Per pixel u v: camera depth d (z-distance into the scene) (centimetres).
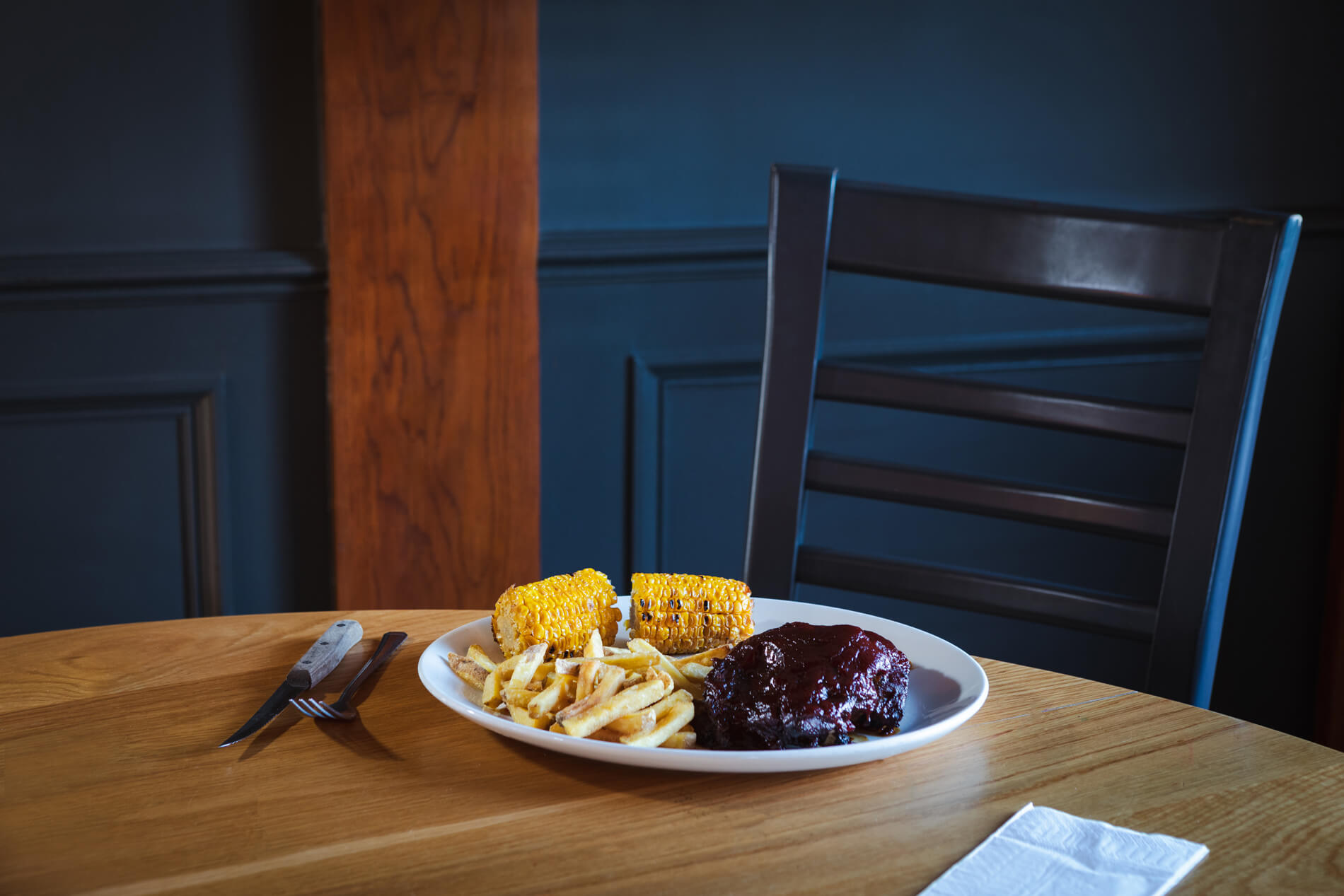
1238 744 137
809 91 269
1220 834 127
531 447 248
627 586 281
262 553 255
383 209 236
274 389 249
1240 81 299
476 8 233
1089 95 289
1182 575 166
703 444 279
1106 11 286
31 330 238
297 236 245
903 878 124
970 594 173
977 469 301
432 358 242
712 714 134
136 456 246
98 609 251
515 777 133
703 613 147
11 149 233
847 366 178
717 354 273
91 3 232
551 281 257
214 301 243
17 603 246
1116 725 140
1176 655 166
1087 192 294
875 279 281
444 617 159
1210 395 165
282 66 240
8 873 124
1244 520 321
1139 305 169
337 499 243
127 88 235
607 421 271
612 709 133
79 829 127
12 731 138
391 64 232
